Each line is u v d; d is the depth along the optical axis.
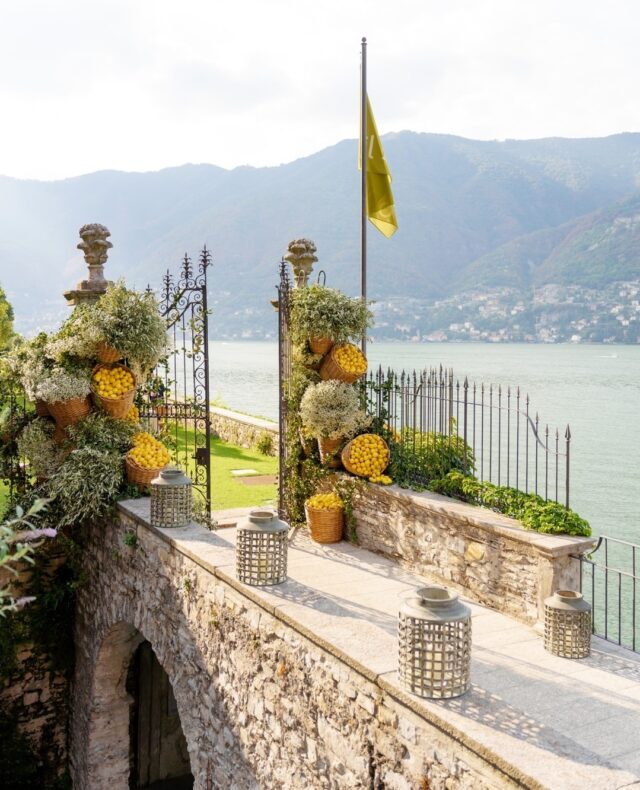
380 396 10.45
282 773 6.42
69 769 11.74
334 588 7.97
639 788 3.91
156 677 12.56
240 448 19.62
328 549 9.70
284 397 11.05
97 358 10.70
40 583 11.39
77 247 11.74
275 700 6.53
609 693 5.30
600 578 14.12
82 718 11.12
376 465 9.65
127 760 10.97
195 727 8.01
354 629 6.03
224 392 52.59
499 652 6.16
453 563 8.06
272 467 16.73
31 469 11.22
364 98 11.47
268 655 6.64
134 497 10.37
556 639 6.08
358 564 8.98
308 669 6.06
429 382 9.39
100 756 10.79
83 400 10.48
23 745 11.41
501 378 68.19
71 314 10.95
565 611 6.04
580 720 4.82
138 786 12.48
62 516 10.76
